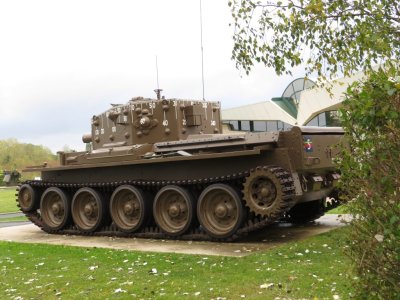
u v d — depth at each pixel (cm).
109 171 1257
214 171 1067
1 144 7612
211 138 1070
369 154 347
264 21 655
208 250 958
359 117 345
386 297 354
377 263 351
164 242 1101
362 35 569
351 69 629
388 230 328
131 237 1207
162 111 1212
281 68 659
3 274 820
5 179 4784
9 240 1271
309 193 1068
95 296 642
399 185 331
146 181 1170
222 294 611
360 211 356
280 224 1313
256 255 851
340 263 729
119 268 809
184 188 1102
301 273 686
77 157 1313
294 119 4419
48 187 1391
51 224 1372
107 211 1276
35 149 7706
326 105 3712
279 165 984
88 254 966
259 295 595
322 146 1034
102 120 1335
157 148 1166
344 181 375
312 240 971
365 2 577
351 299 462
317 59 648
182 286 662
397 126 332
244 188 976
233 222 1029
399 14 577
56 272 811
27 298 658
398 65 496
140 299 612
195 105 1229
